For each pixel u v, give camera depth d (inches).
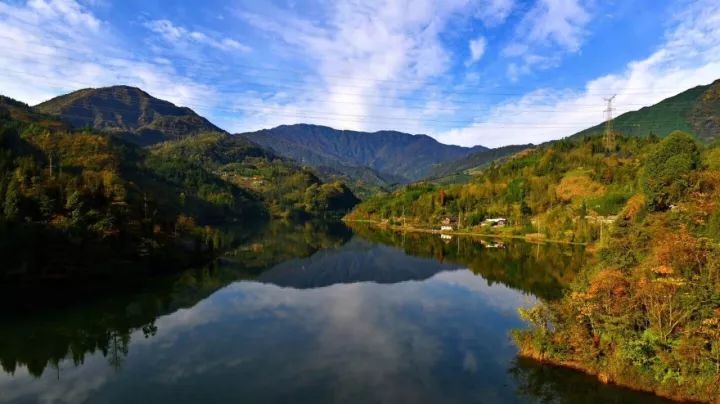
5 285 2539.4
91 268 2819.9
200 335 1781.5
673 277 1262.3
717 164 3019.2
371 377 1347.2
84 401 1195.3
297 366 1439.5
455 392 1237.1
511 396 1203.9
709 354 1094.4
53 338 1742.1
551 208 6412.4
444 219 7736.2
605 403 1125.7
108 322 1964.8
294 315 2103.8
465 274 3287.4
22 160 3437.5
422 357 1519.4
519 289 2723.9
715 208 1817.2
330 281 3041.3
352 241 5738.2
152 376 1358.3
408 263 3846.0
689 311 1155.9
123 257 3085.6
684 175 2694.4
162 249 3363.7
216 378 1343.5
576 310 1393.9
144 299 2395.4
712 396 1061.8
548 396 1185.4
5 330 1844.2
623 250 1766.7
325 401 1186.6
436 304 2346.2
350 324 1950.1
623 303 1282.0
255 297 2497.5
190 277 3046.3
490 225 6692.9
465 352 1569.9
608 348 1291.8
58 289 2551.7
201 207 7470.5
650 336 1189.1
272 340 1713.8
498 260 3932.1
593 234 4854.8
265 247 4901.6
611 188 6053.2
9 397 1223.5
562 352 1390.3
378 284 2938.0
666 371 1156.5
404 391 1244.5
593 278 1533.0
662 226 1851.6
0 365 1464.1
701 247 1306.6
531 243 5221.5
